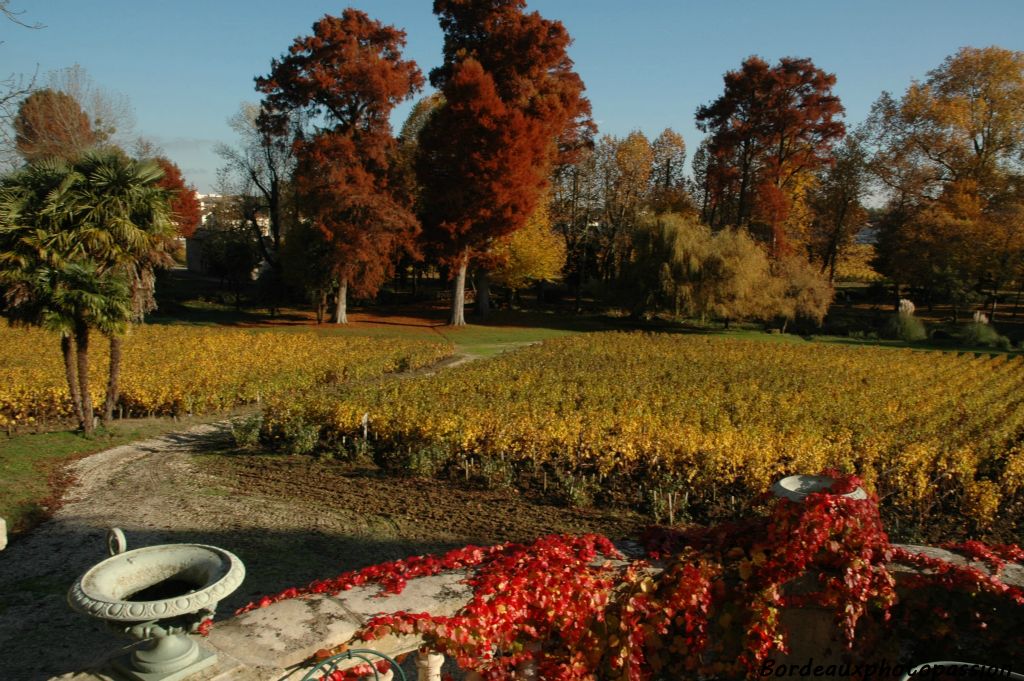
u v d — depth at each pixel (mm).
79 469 14461
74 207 15172
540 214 53781
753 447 13977
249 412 20688
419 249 48156
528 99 44469
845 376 28375
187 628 4199
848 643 4926
